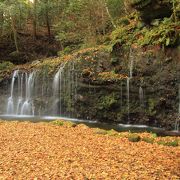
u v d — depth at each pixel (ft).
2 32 101.76
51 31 107.34
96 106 58.03
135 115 54.29
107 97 56.85
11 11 95.04
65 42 87.86
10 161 29.27
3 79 72.59
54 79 65.00
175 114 50.42
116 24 74.79
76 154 31.30
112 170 26.48
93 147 33.81
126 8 79.05
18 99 70.49
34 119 61.72
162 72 52.21
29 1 110.11
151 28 57.62
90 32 79.51
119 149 32.91
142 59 54.49
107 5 80.28
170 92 51.13
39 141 36.63
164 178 24.40
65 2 99.55
